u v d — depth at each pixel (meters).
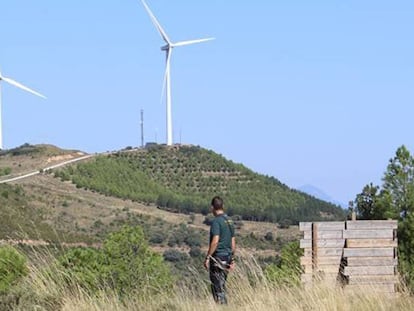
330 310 13.65
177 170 151.38
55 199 101.75
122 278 15.23
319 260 17.61
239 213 102.94
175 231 83.50
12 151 150.88
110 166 143.50
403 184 26.17
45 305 13.92
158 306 13.84
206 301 14.03
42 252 15.81
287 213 109.00
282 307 13.88
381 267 17.50
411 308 13.84
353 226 17.64
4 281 14.89
